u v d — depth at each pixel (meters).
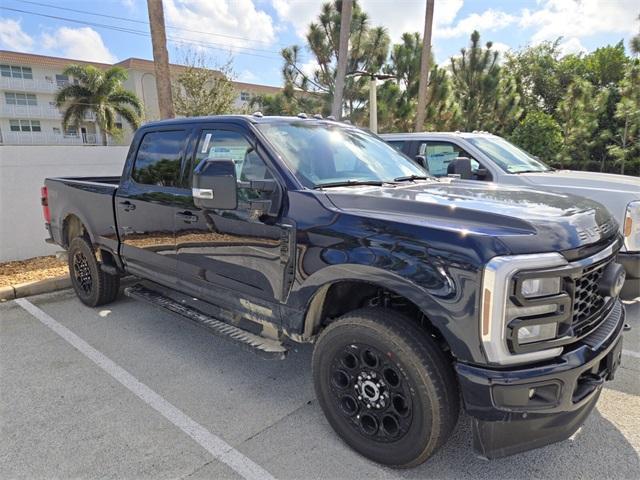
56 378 3.54
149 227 3.96
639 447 2.64
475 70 23.02
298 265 2.70
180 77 20.19
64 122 35.16
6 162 6.51
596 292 2.38
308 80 18.55
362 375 2.50
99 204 4.57
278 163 2.94
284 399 3.22
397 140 6.92
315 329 2.83
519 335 2.03
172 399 3.23
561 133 24.67
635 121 22.48
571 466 2.49
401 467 2.44
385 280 2.30
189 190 3.57
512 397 2.05
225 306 3.36
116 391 3.34
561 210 2.44
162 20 9.20
